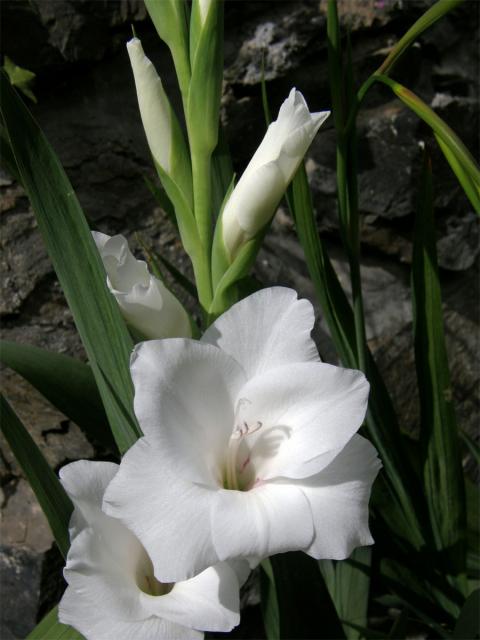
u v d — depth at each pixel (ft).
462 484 1.67
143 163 1.93
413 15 2.13
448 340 2.26
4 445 1.77
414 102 1.25
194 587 1.09
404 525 1.74
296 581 1.44
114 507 1.00
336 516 1.03
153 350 1.03
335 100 1.50
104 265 1.19
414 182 2.09
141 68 1.19
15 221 1.78
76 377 1.45
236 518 1.00
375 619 1.94
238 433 1.10
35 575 1.75
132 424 1.24
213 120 1.21
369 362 1.65
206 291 1.30
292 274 2.07
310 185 2.03
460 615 1.41
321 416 1.06
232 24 1.97
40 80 1.83
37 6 1.74
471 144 2.29
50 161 1.16
